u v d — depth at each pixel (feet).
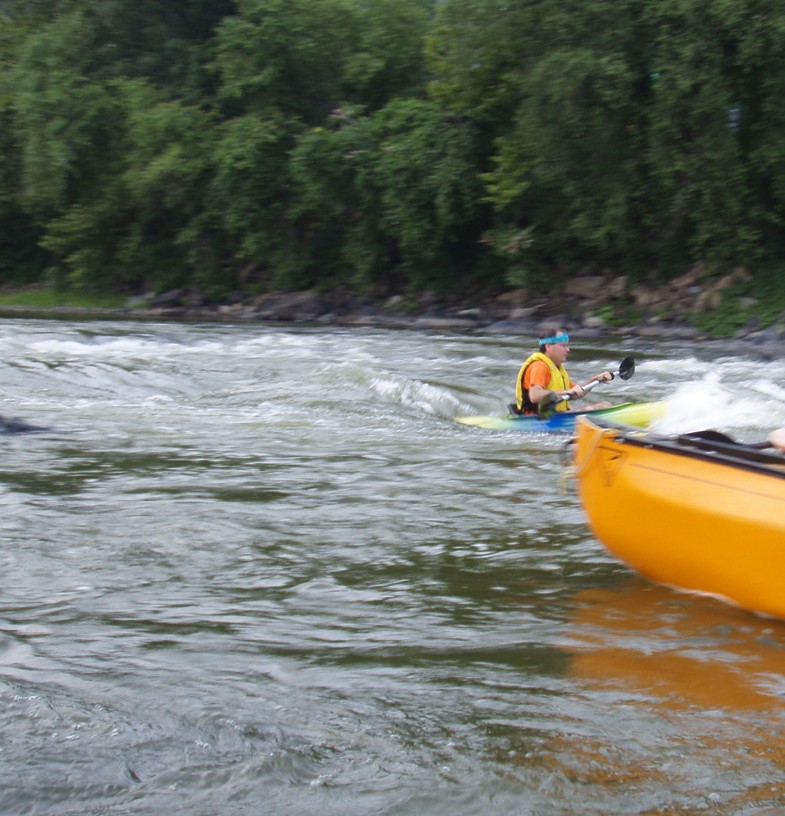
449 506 19.29
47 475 21.86
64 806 8.79
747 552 12.50
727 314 69.36
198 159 91.15
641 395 37.37
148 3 100.32
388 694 10.92
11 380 37.68
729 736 9.88
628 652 12.05
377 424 29.99
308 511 18.86
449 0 78.48
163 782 9.16
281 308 90.12
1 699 10.77
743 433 28.55
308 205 87.04
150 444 25.95
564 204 79.05
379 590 14.48
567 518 18.40
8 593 14.25
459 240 86.38
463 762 9.45
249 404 33.60
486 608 13.70
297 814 8.64
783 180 70.18
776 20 64.34
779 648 12.10
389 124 83.51
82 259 97.86
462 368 44.60
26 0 111.24
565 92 70.79
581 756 9.53
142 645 12.35
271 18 88.38
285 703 10.70
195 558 15.94
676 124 70.38
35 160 94.84
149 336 60.03
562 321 75.77
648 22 69.77
